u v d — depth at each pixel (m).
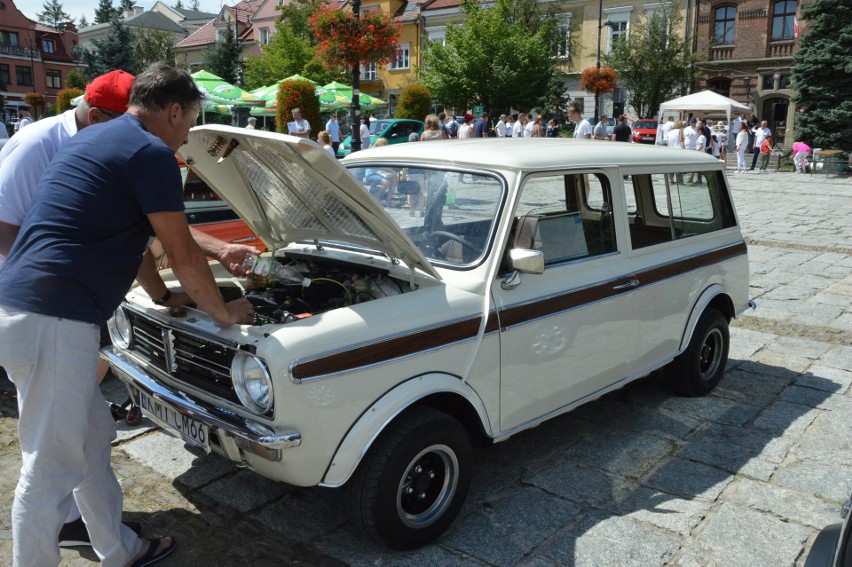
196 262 2.77
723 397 5.12
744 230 12.57
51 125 3.20
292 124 16.70
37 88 74.12
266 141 2.97
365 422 2.93
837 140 25.41
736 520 3.53
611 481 3.91
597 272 3.95
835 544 2.12
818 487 3.86
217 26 61.28
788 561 3.21
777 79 33.34
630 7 37.06
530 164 3.60
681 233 4.73
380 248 3.52
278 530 3.44
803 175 23.28
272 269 3.63
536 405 3.68
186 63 56.00
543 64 34.12
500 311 3.40
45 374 2.59
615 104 37.47
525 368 3.56
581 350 3.86
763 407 4.95
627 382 4.29
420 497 3.24
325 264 3.91
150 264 3.21
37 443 2.66
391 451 3.00
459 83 34.16
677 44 33.97
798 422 4.70
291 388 2.72
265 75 45.31
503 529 3.44
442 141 4.34
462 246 3.51
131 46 52.22
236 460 2.96
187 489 3.80
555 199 3.75
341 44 18.73
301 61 43.97
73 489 2.87
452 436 3.21
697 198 4.91
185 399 3.05
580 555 3.24
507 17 35.19
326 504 3.68
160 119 2.80
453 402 3.42
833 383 5.43
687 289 4.65
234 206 4.02
